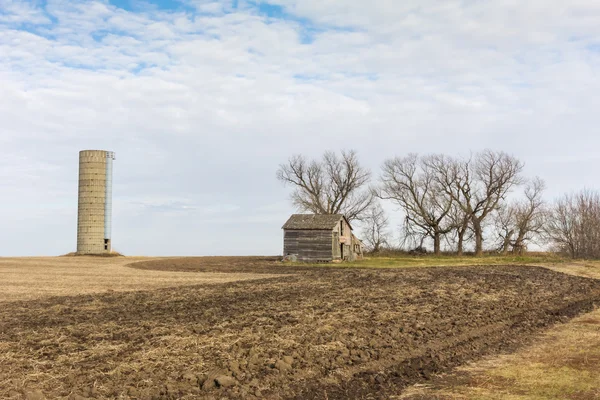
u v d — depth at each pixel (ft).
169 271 172.35
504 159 274.77
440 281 120.67
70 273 162.30
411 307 77.41
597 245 248.93
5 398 34.35
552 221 264.11
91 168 282.56
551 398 35.58
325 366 44.19
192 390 37.14
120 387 37.40
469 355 49.39
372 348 50.44
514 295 94.58
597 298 96.07
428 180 286.25
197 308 77.36
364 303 81.92
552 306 82.64
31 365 43.09
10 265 200.95
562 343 54.08
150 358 45.52
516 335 58.80
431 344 53.01
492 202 282.15
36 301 88.43
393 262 221.66
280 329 58.49
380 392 38.24
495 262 214.28
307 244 227.81
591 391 36.83
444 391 38.14
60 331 58.44
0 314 72.84
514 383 39.52
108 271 172.14
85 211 282.15
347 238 246.27
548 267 175.52
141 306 80.74
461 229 282.36
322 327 59.72
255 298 90.07
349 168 305.73
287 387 38.86
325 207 309.01
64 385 37.73
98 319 67.26
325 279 130.93
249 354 46.73
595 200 255.70
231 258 276.21
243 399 36.06
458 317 68.49
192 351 47.85
